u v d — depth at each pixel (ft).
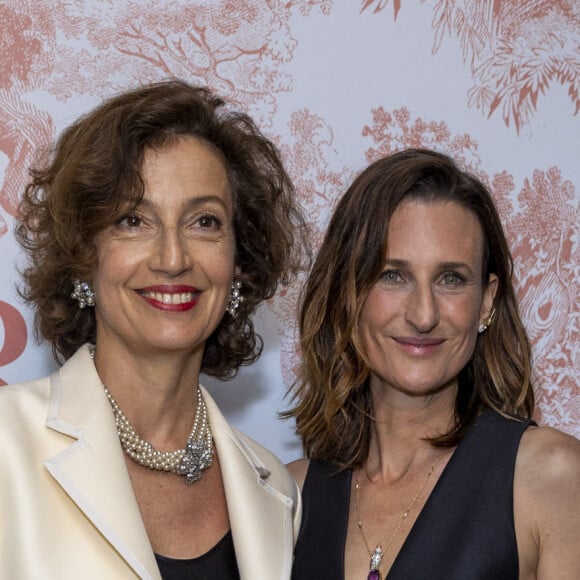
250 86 8.93
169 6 8.69
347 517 7.33
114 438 6.05
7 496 5.65
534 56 9.73
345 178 9.17
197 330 6.31
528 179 9.67
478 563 6.64
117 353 6.37
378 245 7.07
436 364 7.06
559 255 9.73
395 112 9.32
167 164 6.19
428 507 6.95
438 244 6.98
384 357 7.16
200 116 6.41
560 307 9.71
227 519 6.67
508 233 9.58
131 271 6.11
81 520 5.77
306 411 7.88
